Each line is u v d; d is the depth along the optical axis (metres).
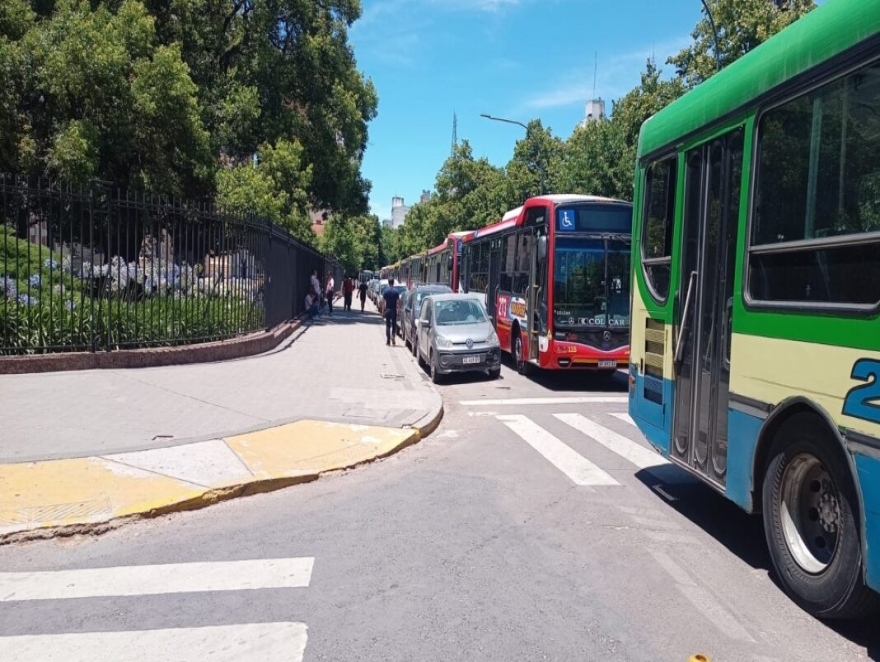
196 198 24.03
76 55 18.59
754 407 4.93
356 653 3.83
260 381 11.98
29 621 4.18
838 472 4.09
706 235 5.85
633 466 8.12
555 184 34.03
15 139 18.89
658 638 4.04
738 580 4.90
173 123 20.89
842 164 4.18
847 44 4.16
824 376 4.17
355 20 30.94
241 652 3.83
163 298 13.18
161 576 4.85
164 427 8.45
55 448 7.36
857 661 3.82
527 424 10.55
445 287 21.33
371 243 117.50
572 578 4.89
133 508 5.94
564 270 13.71
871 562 3.72
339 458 7.82
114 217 12.66
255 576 4.86
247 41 29.03
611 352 13.70
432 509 6.41
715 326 5.64
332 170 30.73
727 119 5.52
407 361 16.94
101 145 19.84
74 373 11.21
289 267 23.16
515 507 6.52
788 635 4.11
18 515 5.70
